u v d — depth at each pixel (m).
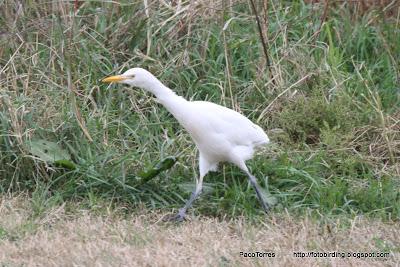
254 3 13.23
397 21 13.64
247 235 9.77
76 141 11.27
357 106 12.50
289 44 13.11
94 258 8.84
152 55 12.73
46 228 9.89
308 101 12.30
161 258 8.84
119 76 10.22
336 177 11.28
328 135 11.67
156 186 10.91
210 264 8.77
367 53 13.65
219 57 12.77
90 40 12.71
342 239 9.75
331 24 13.80
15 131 10.98
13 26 12.50
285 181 11.05
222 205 10.66
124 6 13.05
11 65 11.99
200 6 12.95
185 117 10.20
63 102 11.61
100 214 10.32
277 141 11.98
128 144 11.59
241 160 10.53
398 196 11.01
